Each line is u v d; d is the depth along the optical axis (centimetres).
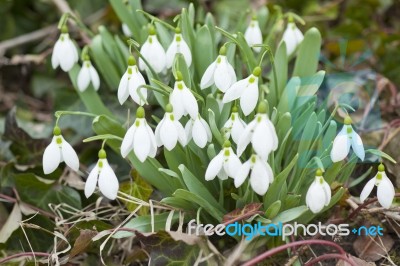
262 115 59
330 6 96
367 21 96
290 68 80
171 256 65
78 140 81
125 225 66
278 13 79
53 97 92
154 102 76
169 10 92
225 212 67
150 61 67
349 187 69
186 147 66
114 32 95
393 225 70
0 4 98
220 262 65
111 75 76
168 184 69
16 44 95
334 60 90
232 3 95
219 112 67
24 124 85
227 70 64
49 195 73
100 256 66
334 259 68
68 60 71
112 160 78
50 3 99
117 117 79
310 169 67
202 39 69
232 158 61
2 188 76
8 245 72
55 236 69
